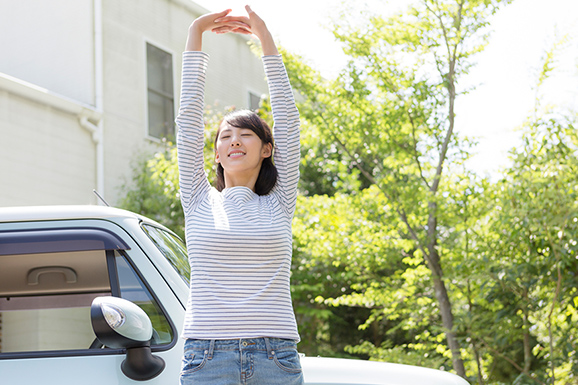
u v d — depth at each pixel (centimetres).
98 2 1164
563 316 637
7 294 276
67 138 1066
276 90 261
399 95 738
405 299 754
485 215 665
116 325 223
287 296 224
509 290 638
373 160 781
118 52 1195
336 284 1242
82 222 266
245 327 211
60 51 1177
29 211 269
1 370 243
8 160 966
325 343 1407
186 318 216
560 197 568
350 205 760
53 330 274
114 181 1138
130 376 238
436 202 702
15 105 985
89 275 273
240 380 208
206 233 222
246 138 247
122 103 1183
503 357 646
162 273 260
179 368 242
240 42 1527
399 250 748
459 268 654
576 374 611
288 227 236
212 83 1421
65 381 240
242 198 238
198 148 248
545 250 615
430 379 263
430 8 717
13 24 1234
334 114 752
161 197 1070
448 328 701
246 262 220
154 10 1293
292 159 254
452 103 728
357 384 254
